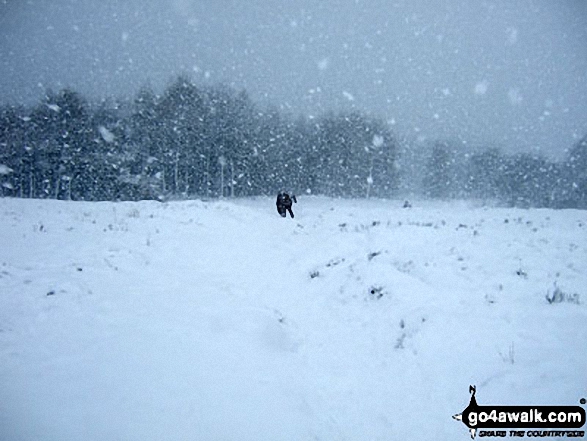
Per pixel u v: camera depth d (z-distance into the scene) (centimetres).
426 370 636
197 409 489
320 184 6731
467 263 1068
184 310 796
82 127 5572
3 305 697
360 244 1409
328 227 1903
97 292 814
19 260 958
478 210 2492
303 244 1666
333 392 608
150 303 806
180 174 5928
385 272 1040
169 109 6041
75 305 738
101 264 987
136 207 1927
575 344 614
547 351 607
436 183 7525
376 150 7006
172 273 1034
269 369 640
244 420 489
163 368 566
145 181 5109
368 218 2111
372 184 6875
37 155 5259
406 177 7694
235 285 1044
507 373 575
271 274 1224
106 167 5288
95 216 1606
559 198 6919
